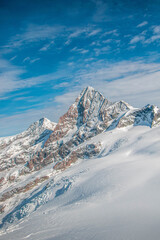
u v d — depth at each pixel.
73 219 46.97
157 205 47.53
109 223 39.81
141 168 89.25
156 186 62.62
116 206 52.47
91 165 133.12
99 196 65.62
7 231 48.22
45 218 53.84
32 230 42.88
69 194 90.50
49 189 119.62
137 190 63.41
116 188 69.88
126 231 33.44
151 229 33.47
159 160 98.56
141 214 43.22
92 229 36.56
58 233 36.78
